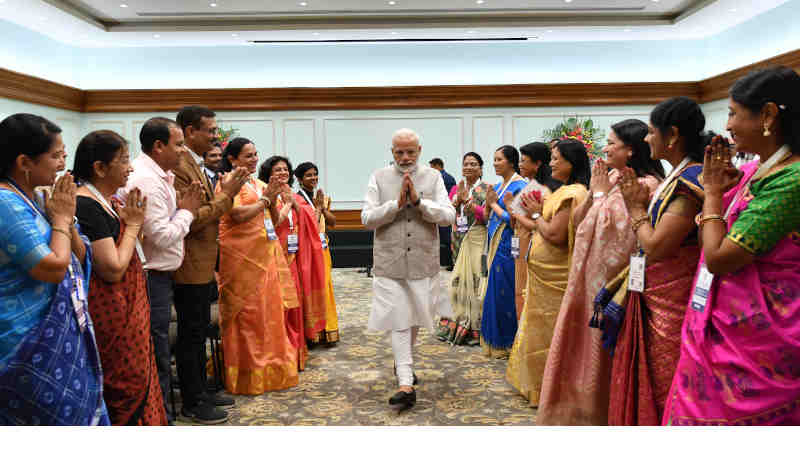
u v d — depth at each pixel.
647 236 1.75
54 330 1.57
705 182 1.42
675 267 1.74
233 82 10.05
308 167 4.60
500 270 3.86
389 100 10.03
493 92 10.00
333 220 5.15
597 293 2.27
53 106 8.94
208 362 3.64
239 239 3.23
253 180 3.54
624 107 10.03
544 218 2.94
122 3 7.96
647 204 1.82
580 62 10.13
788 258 1.28
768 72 1.31
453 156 10.16
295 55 10.08
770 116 1.29
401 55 10.12
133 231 1.98
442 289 3.29
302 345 3.79
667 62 10.09
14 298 1.52
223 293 3.25
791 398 1.26
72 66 9.68
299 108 9.97
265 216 3.41
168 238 2.40
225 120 9.99
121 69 9.88
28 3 7.38
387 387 3.35
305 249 4.12
